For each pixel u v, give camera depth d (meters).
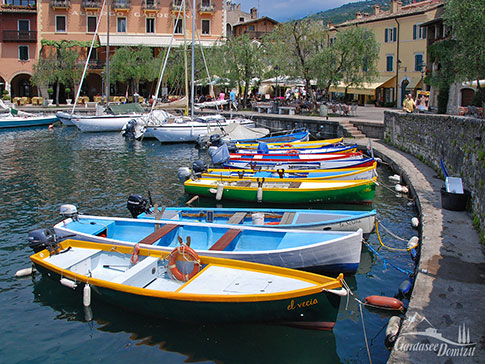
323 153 22.69
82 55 57.31
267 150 23.67
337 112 40.62
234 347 8.20
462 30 17.56
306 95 47.50
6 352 8.12
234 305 8.08
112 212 16.19
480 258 9.41
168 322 8.88
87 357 7.98
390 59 48.72
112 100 55.22
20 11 54.50
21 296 10.09
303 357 7.92
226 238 10.44
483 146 11.87
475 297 7.74
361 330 8.60
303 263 9.85
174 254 9.34
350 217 11.71
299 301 7.96
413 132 23.02
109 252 10.27
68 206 12.09
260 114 42.09
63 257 10.03
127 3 58.41
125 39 57.78
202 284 8.64
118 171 23.70
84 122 40.34
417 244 12.14
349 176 17.55
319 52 37.91
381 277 10.75
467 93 33.66
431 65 39.06
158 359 7.91
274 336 8.45
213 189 16.81
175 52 52.44
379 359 7.74
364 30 37.84
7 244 13.12
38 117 43.91
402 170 19.55
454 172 15.69
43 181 21.17
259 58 46.34
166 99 52.34
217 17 60.41
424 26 40.28
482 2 17.03
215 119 36.69
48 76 51.88
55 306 9.65
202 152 30.42
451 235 10.84
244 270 9.07
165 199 18.02
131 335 8.61
